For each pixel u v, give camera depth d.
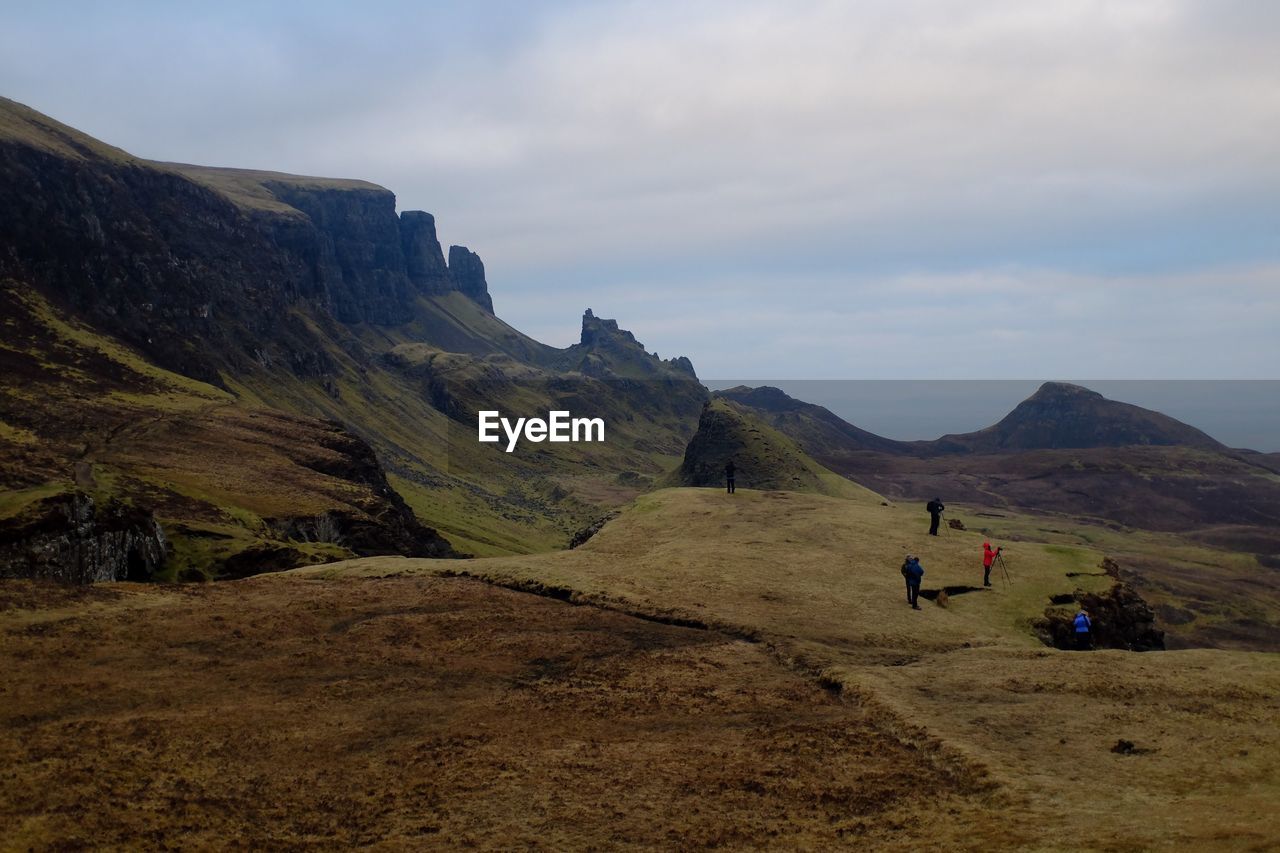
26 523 69.19
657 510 77.50
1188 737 28.45
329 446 196.12
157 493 119.94
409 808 24.47
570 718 31.94
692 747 29.06
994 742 28.48
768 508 77.50
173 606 44.62
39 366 183.12
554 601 49.56
